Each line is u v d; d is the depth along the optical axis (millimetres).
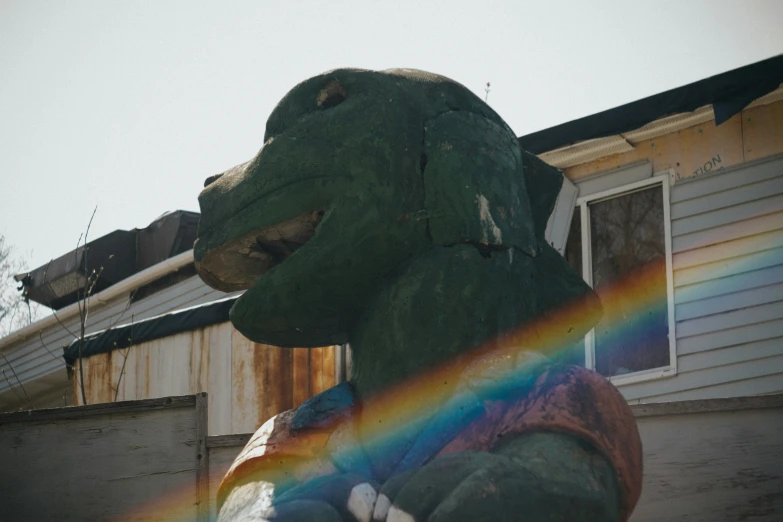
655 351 9453
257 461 3430
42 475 4781
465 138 3629
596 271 9852
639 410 3998
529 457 2930
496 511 2738
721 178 9461
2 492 4793
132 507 4617
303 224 3627
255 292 3576
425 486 2834
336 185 3523
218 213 3668
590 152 9906
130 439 4699
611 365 9562
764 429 3859
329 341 3793
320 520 3018
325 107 3697
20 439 4852
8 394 15062
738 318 9164
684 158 9648
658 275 9602
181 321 9320
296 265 3510
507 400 3197
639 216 9773
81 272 14172
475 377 3264
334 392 3594
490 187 3582
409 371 3402
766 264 9180
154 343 9469
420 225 3531
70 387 14820
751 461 3844
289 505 3098
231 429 8828
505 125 3832
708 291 9359
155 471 4625
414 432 3363
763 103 9312
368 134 3555
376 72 3693
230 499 3367
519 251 3568
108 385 9672
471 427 3188
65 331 14289
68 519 4695
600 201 9977
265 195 3570
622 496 3018
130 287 13125
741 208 9328
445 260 3471
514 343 3477
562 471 2887
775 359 8977
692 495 3877
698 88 8945
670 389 9289
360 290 3562
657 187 9711
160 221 14227
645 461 3951
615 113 9461
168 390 9273
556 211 9938
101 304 13727
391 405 3408
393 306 3471
